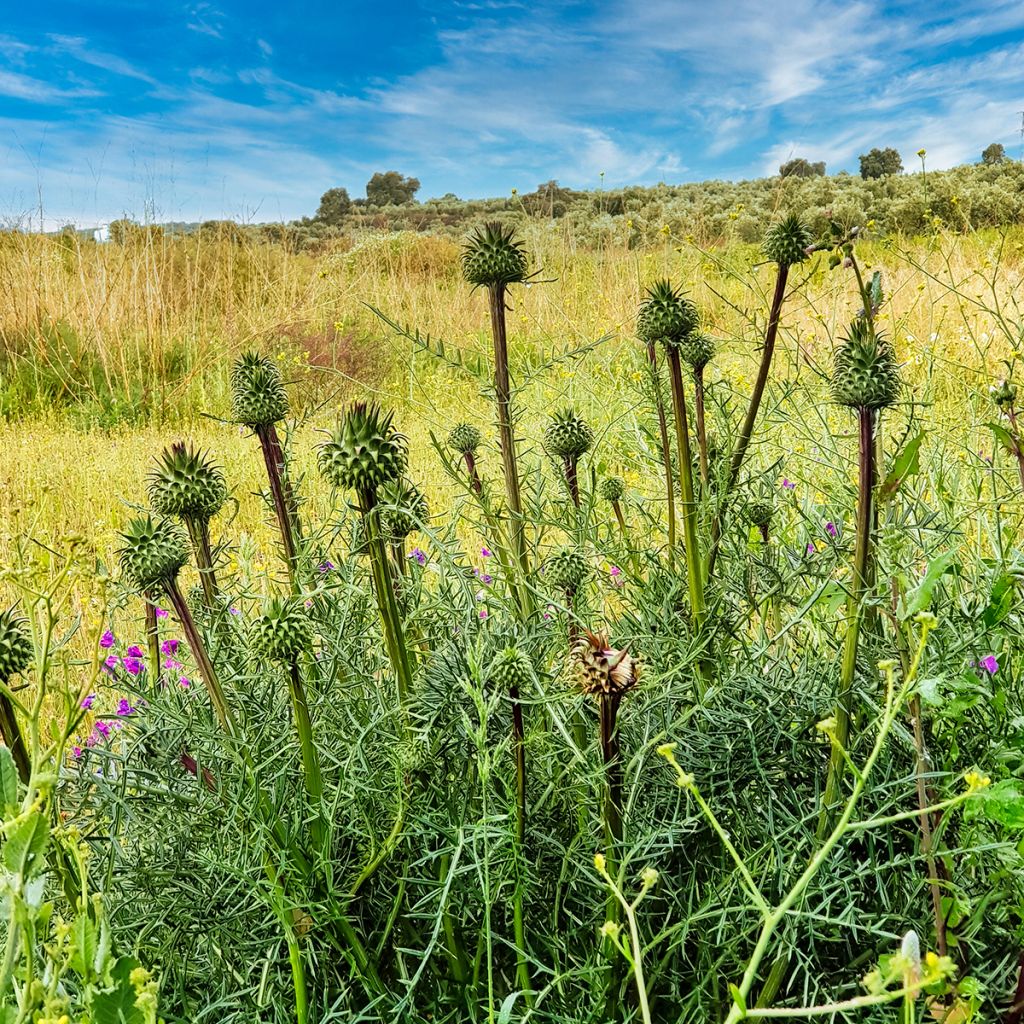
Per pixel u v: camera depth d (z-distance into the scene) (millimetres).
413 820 1712
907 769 1910
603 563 2814
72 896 1484
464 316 11836
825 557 2086
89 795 1886
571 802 1904
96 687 2387
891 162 22000
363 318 12523
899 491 2014
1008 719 1885
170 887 1786
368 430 1669
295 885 1612
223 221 14508
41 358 10594
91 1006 1041
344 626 2139
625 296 9320
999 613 1758
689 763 1858
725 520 2256
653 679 1794
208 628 2129
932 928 1687
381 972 1828
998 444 2887
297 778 1806
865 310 1730
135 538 1688
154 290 11586
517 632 2082
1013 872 1569
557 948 1673
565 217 12641
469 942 1831
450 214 34375
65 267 12336
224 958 1721
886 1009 1558
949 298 6613
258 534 4680
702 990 1652
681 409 1987
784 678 2068
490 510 2182
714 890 1674
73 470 6648
